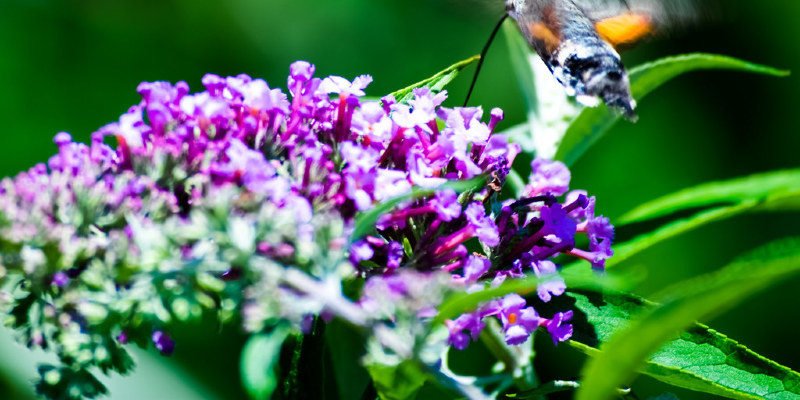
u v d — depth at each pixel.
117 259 0.35
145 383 0.43
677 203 0.42
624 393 0.37
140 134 0.36
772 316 0.59
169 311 0.35
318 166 0.36
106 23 0.66
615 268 0.41
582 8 0.42
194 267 0.35
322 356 0.37
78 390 0.35
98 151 0.36
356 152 0.36
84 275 0.35
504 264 0.37
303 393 0.37
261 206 0.35
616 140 0.66
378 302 0.35
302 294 0.35
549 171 0.38
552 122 0.43
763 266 0.33
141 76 0.65
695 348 0.37
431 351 0.35
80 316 0.35
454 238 0.36
